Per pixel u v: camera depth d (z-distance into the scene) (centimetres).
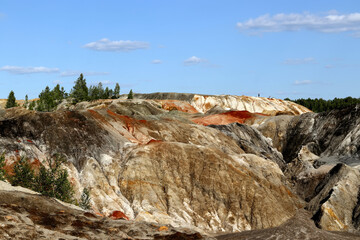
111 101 14862
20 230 3294
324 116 11556
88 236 3606
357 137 10000
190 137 9506
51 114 7950
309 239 5725
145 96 18812
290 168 9619
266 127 11988
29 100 19475
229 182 7531
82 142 7681
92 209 6550
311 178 8844
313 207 7675
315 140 10988
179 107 16262
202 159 7844
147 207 6869
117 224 4134
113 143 8050
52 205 4116
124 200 7006
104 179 7194
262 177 8025
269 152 10894
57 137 7550
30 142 7306
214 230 6794
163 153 7831
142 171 7412
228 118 13012
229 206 7219
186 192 7312
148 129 9288
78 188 6819
